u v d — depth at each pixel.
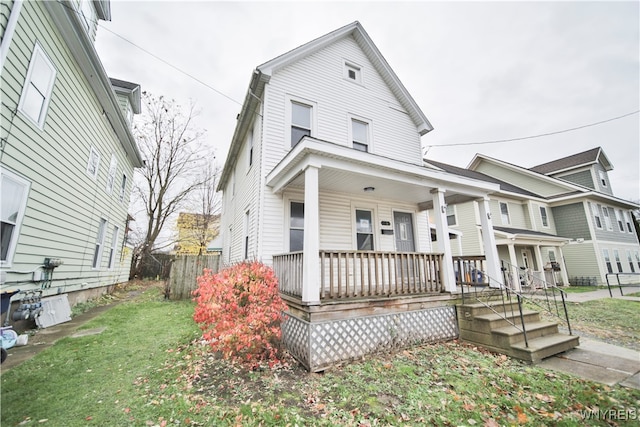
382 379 3.44
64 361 3.69
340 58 8.34
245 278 4.10
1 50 3.90
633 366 3.82
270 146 6.62
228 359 3.89
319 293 4.34
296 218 6.65
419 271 5.56
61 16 5.28
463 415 2.63
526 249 15.52
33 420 2.39
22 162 4.61
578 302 9.19
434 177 6.06
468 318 5.12
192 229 23.22
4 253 4.34
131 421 2.43
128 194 12.22
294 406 2.77
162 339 4.74
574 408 2.76
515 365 3.90
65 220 6.22
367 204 7.59
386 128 8.72
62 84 5.73
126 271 13.18
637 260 18.61
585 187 17.95
